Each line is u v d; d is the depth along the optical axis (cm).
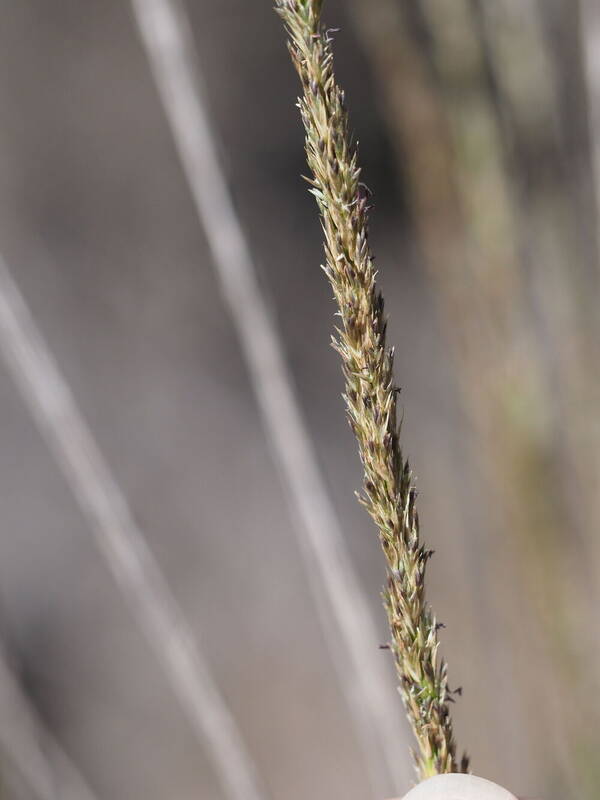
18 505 122
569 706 52
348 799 99
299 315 130
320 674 111
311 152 29
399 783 46
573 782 53
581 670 52
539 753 55
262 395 46
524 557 52
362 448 30
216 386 129
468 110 49
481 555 59
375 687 46
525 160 55
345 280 29
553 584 51
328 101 29
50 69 139
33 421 125
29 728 50
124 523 46
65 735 103
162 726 106
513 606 56
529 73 54
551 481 51
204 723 46
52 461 124
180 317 132
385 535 30
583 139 57
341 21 130
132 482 119
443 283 52
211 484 122
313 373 127
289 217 137
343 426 124
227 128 140
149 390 126
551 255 53
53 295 127
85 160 137
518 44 54
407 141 52
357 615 46
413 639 30
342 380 128
